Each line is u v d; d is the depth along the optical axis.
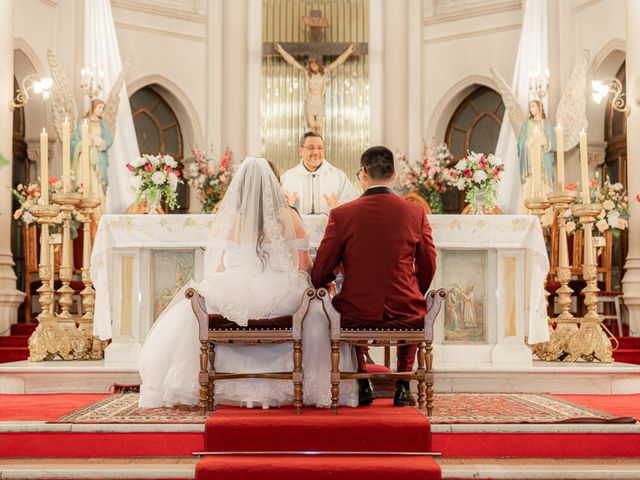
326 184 8.49
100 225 7.03
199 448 4.55
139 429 4.57
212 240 5.38
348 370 5.28
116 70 12.76
